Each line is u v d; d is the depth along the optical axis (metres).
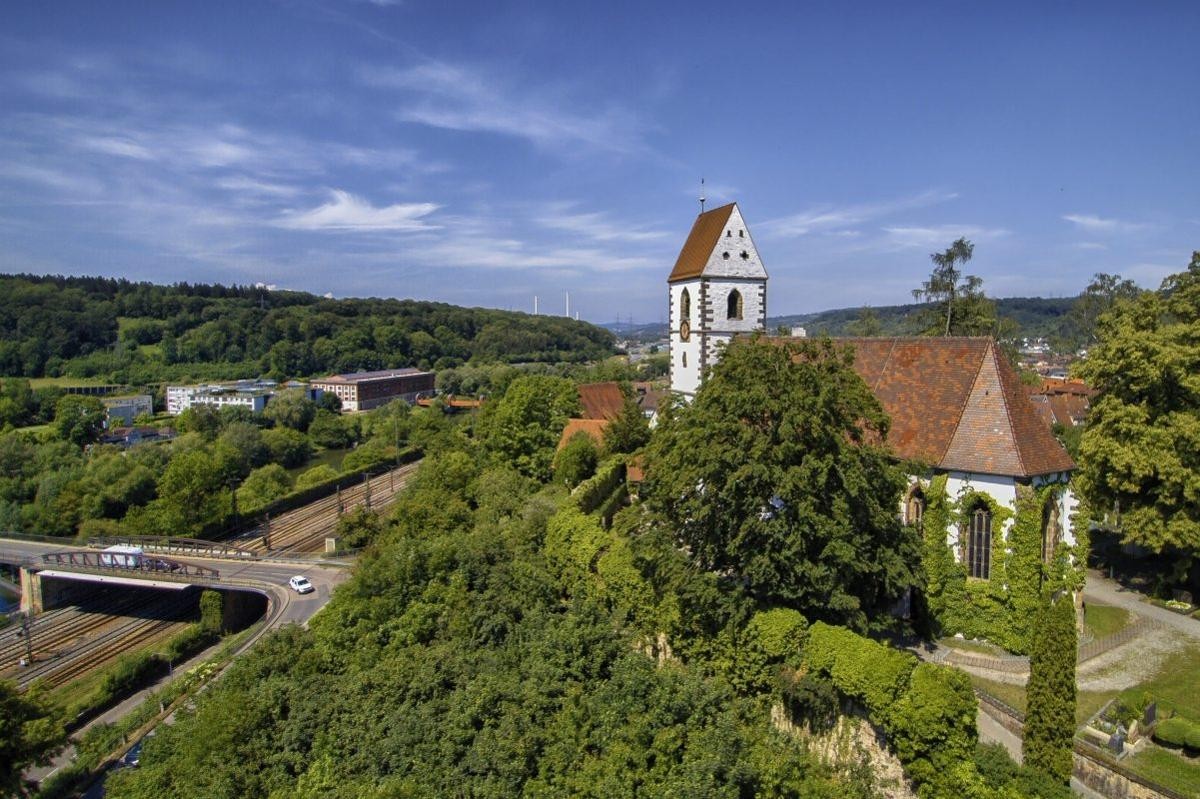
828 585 28.39
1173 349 43.56
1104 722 31.78
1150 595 47.47
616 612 34.19
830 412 29.75
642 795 23.94
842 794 25.19
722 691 27.41
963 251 77.50
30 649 66.38
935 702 24.53
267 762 30.14
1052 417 80.38
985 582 37.72
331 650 38.22
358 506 81.88
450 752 27.62
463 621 36.72
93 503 97.81
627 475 59.88
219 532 90.38
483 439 92.25
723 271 56.94
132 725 48.22
